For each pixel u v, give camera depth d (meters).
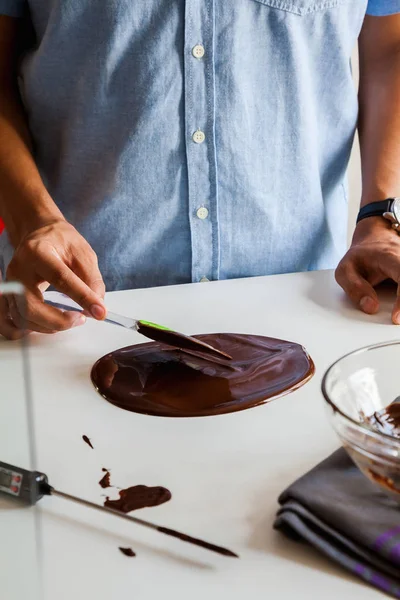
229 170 1.05
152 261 1.09
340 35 1.07
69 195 1.09
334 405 0.58
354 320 0.90
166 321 0.90
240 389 0.75
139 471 0.65
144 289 0.99
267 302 0.95
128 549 0.57
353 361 0.66
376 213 1.03
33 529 0.56
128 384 0.77
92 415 0.73
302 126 1.08
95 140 1.05
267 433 0.69
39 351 0.85
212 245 1.08
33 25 1.08
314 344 0.84
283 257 1.12
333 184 1.17
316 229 1.13
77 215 1.09
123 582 0.54
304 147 1.08
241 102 1.03
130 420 0.72
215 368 0.79
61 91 1.05
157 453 0.67
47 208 0.96
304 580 0.54
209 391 0.75
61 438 0.70
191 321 0.90
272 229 1.10
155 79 1.01
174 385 0.77
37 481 0.61
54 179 1.10
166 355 0.82
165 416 0.72
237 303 0.94
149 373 0.79
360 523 0.55
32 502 0.61
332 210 1.18
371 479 0.57
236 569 0.55
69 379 0.79
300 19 1.04
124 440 0.69
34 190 0.98
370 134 1.13
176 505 0.61
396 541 0.53
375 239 0.99
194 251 1.08
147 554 0.57
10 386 0.59
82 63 1.03
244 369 0.79
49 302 0.88
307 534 0.55
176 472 0.65
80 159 1.07
